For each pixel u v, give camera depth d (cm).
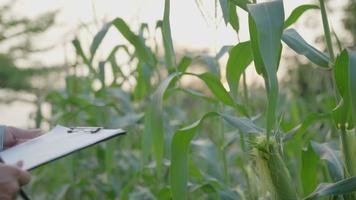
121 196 266
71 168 368
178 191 180
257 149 170
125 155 377
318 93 442
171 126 363
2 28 1257
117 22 238
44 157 157
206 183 226
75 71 384
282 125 242
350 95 153
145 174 302
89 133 169
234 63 184
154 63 277
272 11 154
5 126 189
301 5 186
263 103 385
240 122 183
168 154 305
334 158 192
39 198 432
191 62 236
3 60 1238
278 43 152
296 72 404
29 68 1211
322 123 319
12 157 163
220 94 196
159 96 189
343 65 167
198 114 427
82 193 373
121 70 352
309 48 179
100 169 367
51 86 558
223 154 266
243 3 172
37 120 387
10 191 147
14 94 1203
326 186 173
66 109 404
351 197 183
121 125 337
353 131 177
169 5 176
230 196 220
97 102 346
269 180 169
